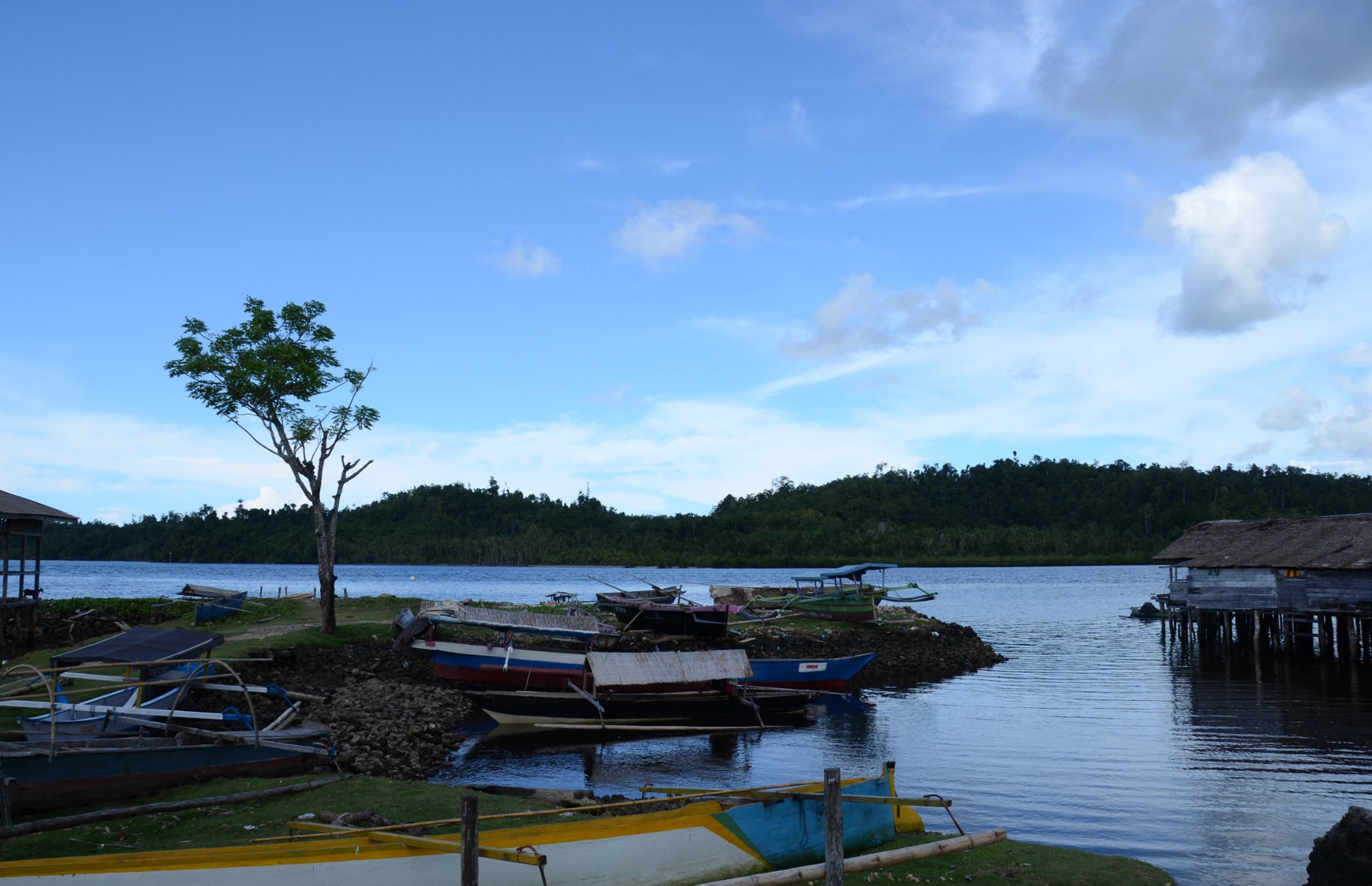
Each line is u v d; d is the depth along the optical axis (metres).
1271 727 25.77
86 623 35.53
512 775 20.17
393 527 176.50
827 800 10.00
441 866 9.56
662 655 26.78
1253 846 15.16
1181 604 46.28
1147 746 23.25
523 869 9.87
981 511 191.00
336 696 24.95
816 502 194.25
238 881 8.83
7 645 31.56
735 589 51.00
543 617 33.91
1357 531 42.56
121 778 13.69
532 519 182.50
